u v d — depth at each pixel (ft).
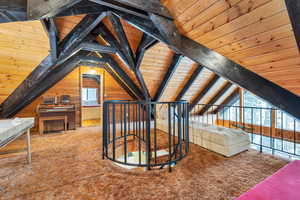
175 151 7.89
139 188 5.40
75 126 14.19
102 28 10.95
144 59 12.23
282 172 3.20
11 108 11.27
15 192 5.15
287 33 4.09
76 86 14.85
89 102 26.86
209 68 6.64
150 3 5.33
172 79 15.14
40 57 9.29
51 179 5.94
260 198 2.51
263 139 17.30
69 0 4.56
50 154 8.43
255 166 7.00
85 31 8.79
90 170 6.66
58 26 8.58
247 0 4.10
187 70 14.64
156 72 14.02
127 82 15.76
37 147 9.53
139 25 7.55
